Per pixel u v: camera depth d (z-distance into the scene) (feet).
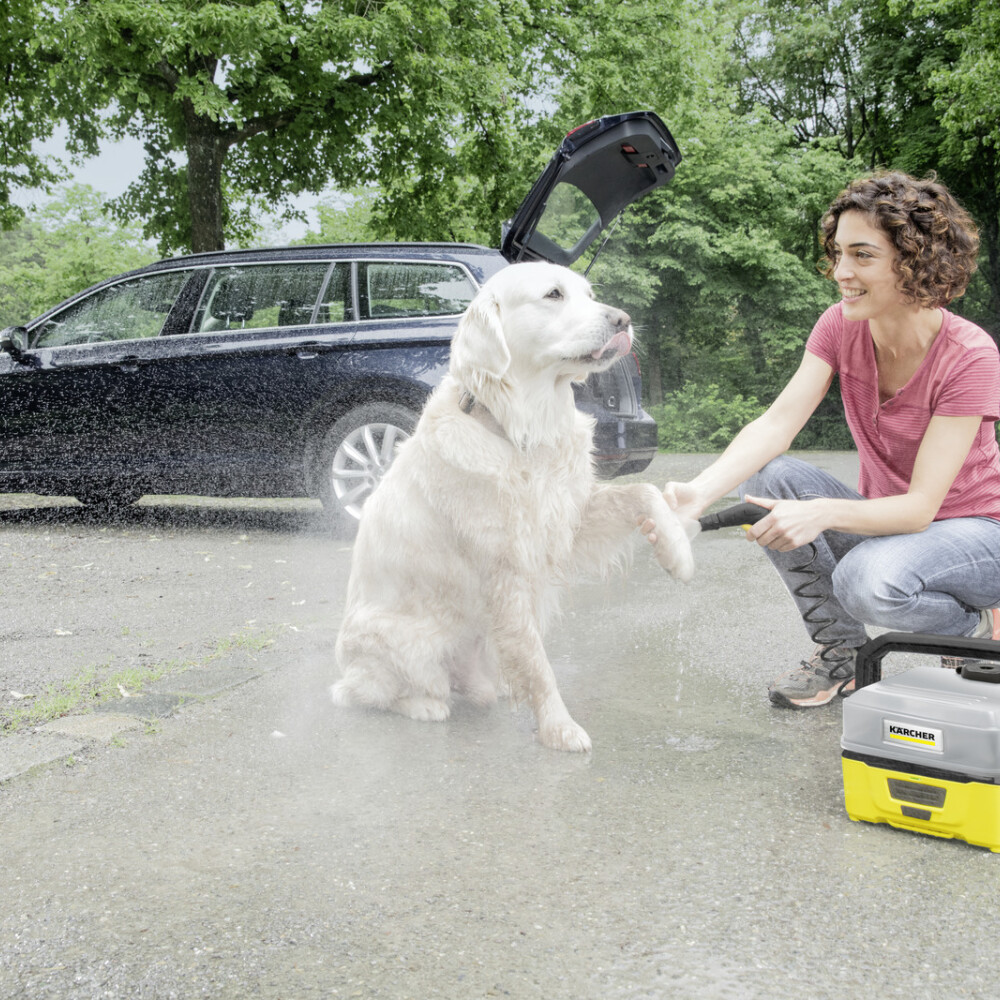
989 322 70.38
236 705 9.91
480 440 8.66
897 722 6.56
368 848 6.59
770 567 17.53
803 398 9.27
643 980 4.98
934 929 5.42
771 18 79.56
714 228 60.23
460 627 9.43
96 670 11.27
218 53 34.91
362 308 20.08
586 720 9.24
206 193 41.78
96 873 6.31
